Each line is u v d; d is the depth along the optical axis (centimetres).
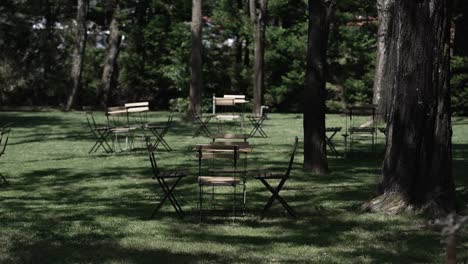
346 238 841
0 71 3819
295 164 1578
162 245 810
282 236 858
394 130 971
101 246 806
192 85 2848
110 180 1370
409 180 956
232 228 905
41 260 744
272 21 4075
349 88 3669
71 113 3494
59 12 4122
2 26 3797
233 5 3941
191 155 1781
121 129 1833
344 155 1745
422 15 934
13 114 3397
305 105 1435
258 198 1141
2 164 1641
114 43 4041
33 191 1243
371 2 3478
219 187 1253
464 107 3306
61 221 955
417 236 839
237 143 1009
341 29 3647
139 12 4172
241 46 4028
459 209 937
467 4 3253
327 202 1090
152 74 4019
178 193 1199
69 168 1559
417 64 938
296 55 3741
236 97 2389
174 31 3900
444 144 941
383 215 958
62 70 3909
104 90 4038
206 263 728
